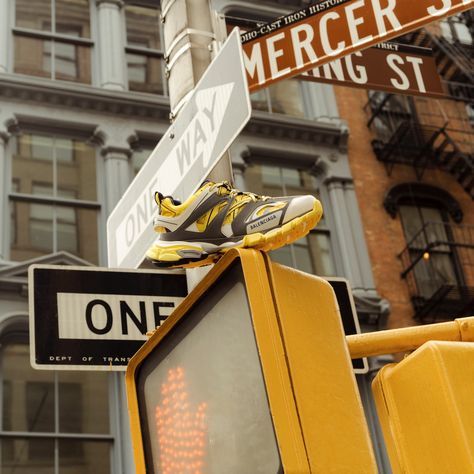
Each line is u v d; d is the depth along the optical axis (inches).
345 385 64.5
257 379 64.3
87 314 130.6
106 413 498.6
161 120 631.8
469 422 64.0
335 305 68.5
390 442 71.4
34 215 561.0
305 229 92.9
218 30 148.6
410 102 730.8
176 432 75.0
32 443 474.6
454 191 700.0
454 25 802.8
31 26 644.1
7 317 502.3
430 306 602.5
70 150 599.8
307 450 59.8
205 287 71.9
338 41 161.6
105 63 644.1
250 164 655.1
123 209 152.4
